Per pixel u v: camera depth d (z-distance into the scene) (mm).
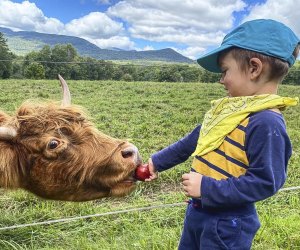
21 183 920
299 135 3434
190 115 4312
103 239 1452
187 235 853
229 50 768
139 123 3832
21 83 7152
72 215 1698
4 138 876
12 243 1440
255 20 758
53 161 879
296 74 9148
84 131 904
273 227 1505
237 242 784
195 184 754
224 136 772
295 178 2182
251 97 759
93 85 7188
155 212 1702
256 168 734
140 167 907
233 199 735
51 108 935
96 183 897
